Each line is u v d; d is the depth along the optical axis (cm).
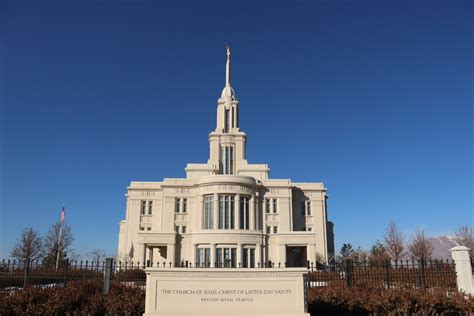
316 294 1505
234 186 5056
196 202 5438
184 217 5512
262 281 1146
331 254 6353
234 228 4919
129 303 1297
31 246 5609
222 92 6794
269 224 5541
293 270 1151
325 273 2267
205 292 1132
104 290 1593
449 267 1828
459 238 6153
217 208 4984
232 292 1136
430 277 1869
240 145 6319
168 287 1129
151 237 4716
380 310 1320
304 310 1130
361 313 1322
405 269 1922
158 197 5753
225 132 6475
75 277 2044
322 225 5731
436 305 1329
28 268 2012
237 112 6662
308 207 5834
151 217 5691
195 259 4609
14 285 2056
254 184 5244
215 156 6250
